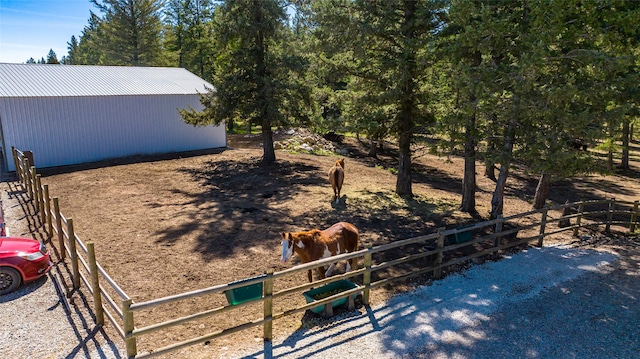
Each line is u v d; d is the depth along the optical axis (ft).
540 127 31.50
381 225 37.58
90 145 61.05
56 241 30.04
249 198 45.01
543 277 27.66
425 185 60.54
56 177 51.26
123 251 29.09
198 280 25.25
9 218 34.78
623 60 26.73
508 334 20.47
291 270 19.44
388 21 39.75
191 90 72.08
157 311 21.61
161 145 69.51
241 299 18.06
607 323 21.93
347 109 46.55
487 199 53.31
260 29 58.13
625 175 79.36
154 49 139.33
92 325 19.89
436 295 24.50
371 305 23.03
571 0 26.71
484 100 30.63
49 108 56.18
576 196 60.54
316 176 57.62
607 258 31.89
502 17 30.76
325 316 21.36
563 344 19.79
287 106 60.95
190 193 46.42
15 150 47.70
